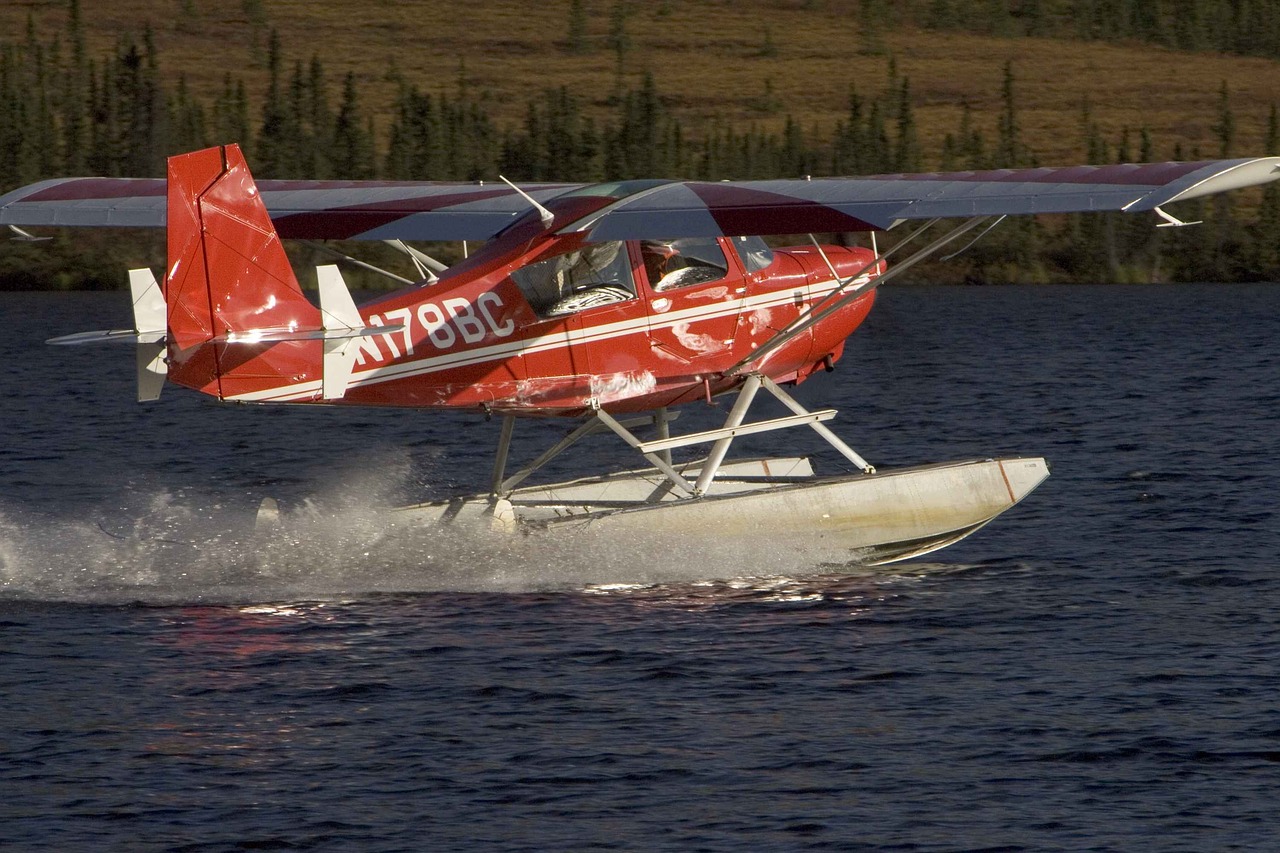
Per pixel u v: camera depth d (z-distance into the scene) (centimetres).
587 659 3372
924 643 3509
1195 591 4009
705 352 4381
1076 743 2870
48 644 3447
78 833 2503
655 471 4666
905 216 3747
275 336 3562
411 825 2534
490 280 4059
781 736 2911
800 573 4203
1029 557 4462
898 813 2577
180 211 3528
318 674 3256
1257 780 2694
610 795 2648
